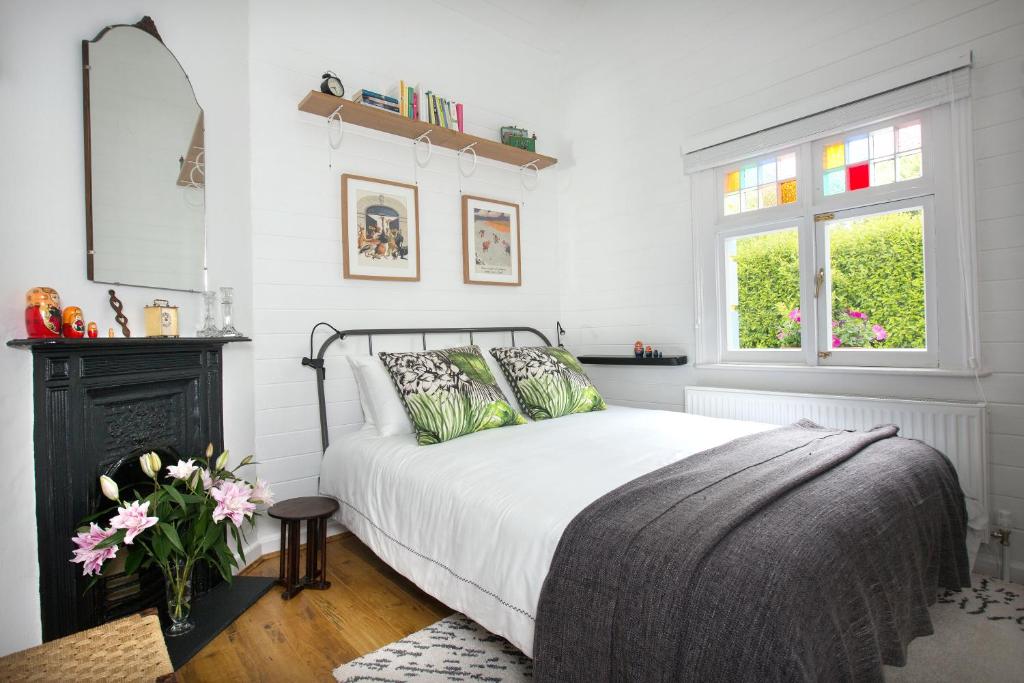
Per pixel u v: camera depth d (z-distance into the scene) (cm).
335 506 212
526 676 152
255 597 200
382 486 200
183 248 211
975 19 211
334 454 242
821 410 247
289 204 260
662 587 101
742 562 99
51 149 164
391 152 299
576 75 377
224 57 235
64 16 170
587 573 114
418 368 235
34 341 142
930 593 155
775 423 264
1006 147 205
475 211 337
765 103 276
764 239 285
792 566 98
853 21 244
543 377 271
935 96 219
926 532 149
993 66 207
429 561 168
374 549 200
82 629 161
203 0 225
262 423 248
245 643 172
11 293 151
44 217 161
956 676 149
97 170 176
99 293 178
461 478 169
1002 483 208
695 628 94
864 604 108
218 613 187
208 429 210
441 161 322
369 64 291
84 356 162
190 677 154
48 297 154
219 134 231
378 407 241
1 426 144
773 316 282
